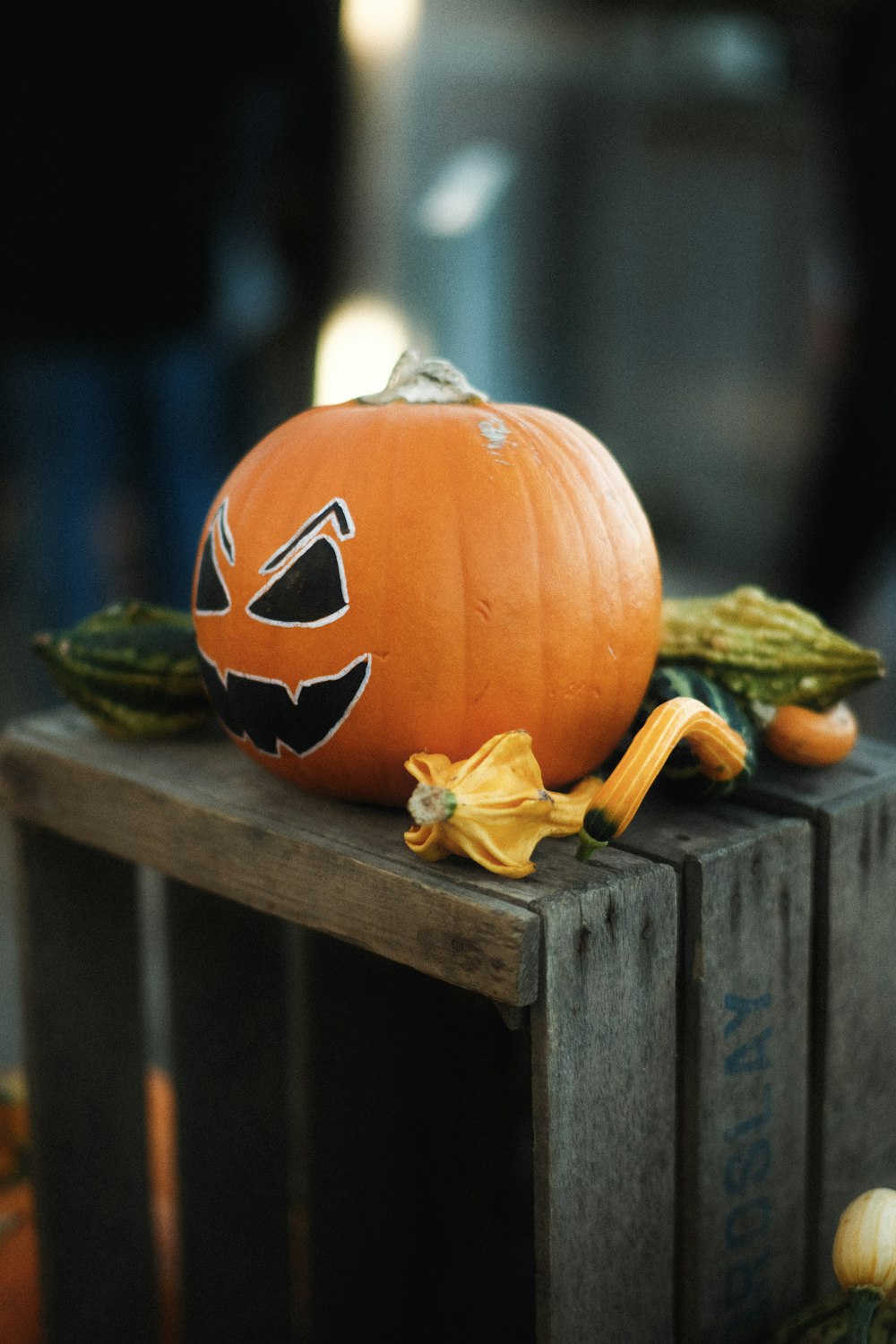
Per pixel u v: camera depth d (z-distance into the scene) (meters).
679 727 1.32
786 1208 1.45
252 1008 1.62
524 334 6.13
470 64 5.77
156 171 2.76
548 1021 1.31
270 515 1.38
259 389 3.58
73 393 3.09
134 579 3.49
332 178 3.41
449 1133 1.62
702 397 6.17
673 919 1.36
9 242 2.72
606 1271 1.37
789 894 1.41
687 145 6.06
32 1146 1.60
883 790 1.44
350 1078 1.61
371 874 1.35
